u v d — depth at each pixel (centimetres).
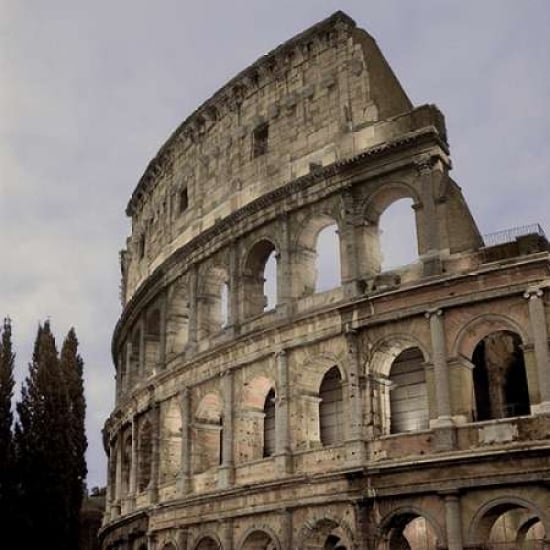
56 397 8419
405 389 5569
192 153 7581
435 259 5172
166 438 6919
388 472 4884
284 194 6116
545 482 4378
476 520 4556
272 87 6738
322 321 5534
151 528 6619
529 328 4731
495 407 5541
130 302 8262
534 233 4909
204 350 6556
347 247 5622
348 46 6194
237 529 5716
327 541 5719
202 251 6881
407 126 5597
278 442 5556
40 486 7988
